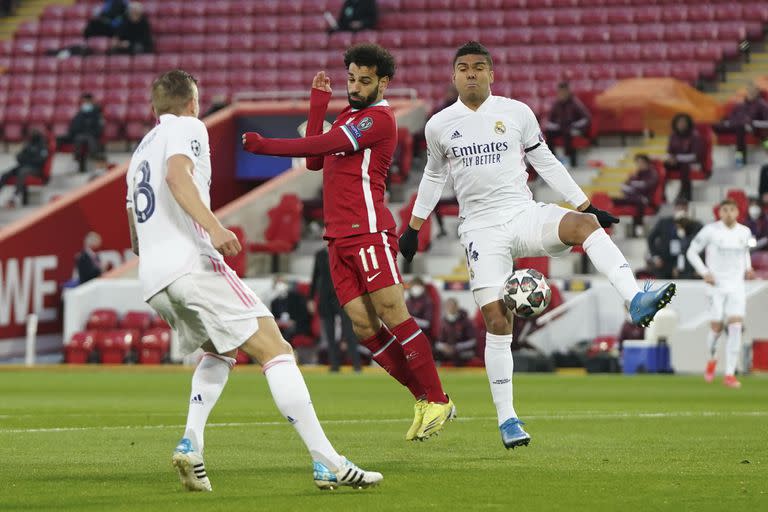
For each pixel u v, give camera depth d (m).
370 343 27.66
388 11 112.12
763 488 20.62
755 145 94.56
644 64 103.00
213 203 98.69
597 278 80.88
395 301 26.61
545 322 75.44
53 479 22.17
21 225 87.00
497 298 26.33
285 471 23.41
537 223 25.92
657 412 40.03
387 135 25.88
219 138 99.44
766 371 74.62
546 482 21.48
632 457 25.78
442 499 19.22
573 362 75.25
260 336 20.30
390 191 95.94
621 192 88.62
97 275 86.88
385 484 21.19
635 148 97.31
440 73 105.69
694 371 73.19
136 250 22.11
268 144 23.78
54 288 89.25
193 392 21.09
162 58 112.31
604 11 107.81
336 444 28.92
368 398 48.03
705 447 28.00
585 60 104.94
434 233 92.31
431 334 75.38
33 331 83.81
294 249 92.44
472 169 26.56
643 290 24.36
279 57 110.69
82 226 91.62
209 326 20.22
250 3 115.62
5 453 26.86
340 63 109.50
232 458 25.84
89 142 103.19
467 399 47.03
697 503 18.78
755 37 105.38
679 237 77.12
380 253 26.59
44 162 102.50
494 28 109.19
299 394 19.91
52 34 118.00
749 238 59.41
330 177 26.91
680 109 94.94
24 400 47.47
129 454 26.62
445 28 110.12
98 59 113.06
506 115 26.53
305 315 79.44
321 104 27.09
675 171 90.94
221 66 111.56
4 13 123.19
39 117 110.31
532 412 39.88
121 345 81.75
